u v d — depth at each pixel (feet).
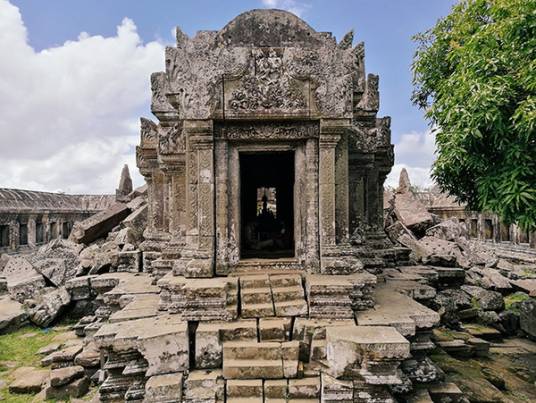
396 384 15.67
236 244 20.77
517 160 22.00
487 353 27.68
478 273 44.52
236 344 16.80
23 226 82.48
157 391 15.55
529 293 40.96
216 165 20.45
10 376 25.14
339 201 20.84
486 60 22.74
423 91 36.37
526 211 21.59
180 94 20.66
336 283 18.07
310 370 16.29
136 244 38.55
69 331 33.45
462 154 23.73
